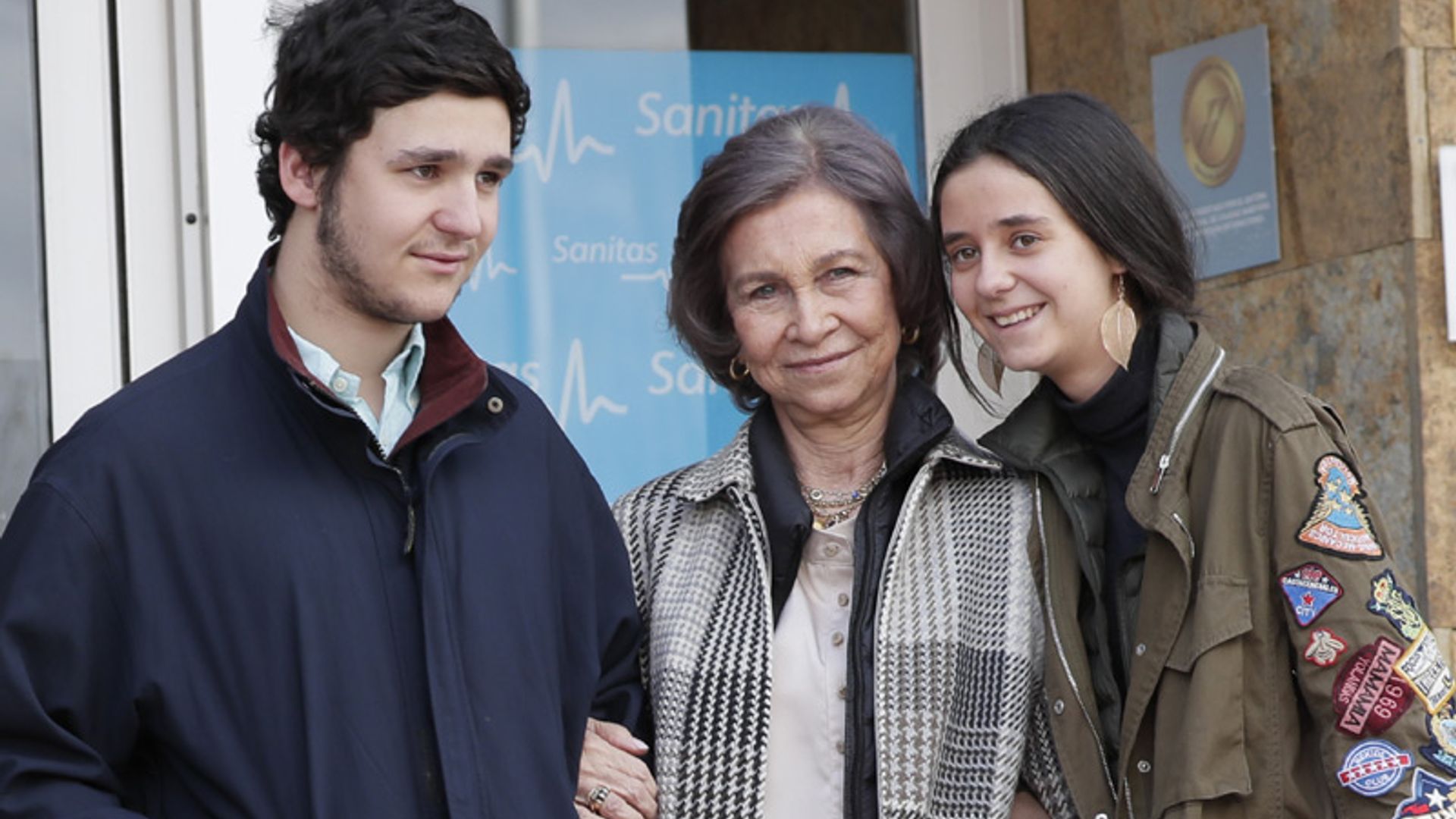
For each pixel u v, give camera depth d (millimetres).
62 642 3471
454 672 3602
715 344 4531
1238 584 3939
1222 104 6039
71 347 5656
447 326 3738
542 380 6223
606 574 4180
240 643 3516
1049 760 4277
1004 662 4258
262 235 5785
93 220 5688
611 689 4219
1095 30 6434
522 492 3873
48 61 5672
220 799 3502
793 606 4395
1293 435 3945
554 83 6297
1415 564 5527
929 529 4418
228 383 3652
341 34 3521
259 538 3547
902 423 4430
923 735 4242
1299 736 3959
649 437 6270
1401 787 3764
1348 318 5695
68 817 3396
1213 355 4152
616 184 6324
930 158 6547
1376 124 5605
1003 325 4246
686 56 6410
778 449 4480
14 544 3527
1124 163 4219
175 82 5766
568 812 3732
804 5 6516
